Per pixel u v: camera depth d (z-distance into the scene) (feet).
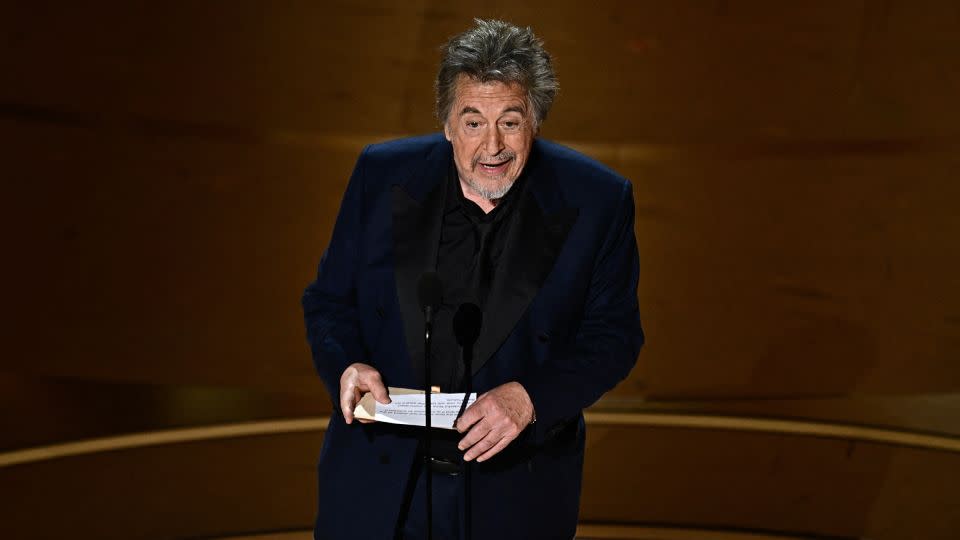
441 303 25.07
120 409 66.28
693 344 75.20
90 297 73.31
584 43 83.20
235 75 79.56
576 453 28.27
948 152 79.41
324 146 80.69
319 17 80.53
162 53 77.92
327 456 28.40
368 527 27.37
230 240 77.10
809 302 77.41
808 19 81.87
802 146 81.87
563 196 27.58
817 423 66.95
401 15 81.61
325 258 29.04
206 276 75.66
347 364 27.17
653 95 83.51
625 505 55.62
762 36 82.58
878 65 81.20
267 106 80.18
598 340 27.45
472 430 24.99
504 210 27.25
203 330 74.13
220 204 77.71
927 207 78.89
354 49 81.20
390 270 27.58
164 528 51.21
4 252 72.18
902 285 77.41
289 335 74.49
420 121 82.53
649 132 83.35
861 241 79.00
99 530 50.60
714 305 77.15
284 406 68.39
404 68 82.02
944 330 75.25
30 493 53.83
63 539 49.44
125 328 73.20
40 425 62.69
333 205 79.71
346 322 28.45
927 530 53.42
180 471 57.41
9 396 66.33
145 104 77.61
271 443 61.82
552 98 25.73
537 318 27.02
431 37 82.17
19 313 71.56
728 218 80.89
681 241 80.18
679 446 63.21
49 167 74.54
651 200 81.51
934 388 72.43
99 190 75.46
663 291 77.77
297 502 54.60
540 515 27.45
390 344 27.48
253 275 76.43
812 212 80.33
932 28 80.38
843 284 77.92
